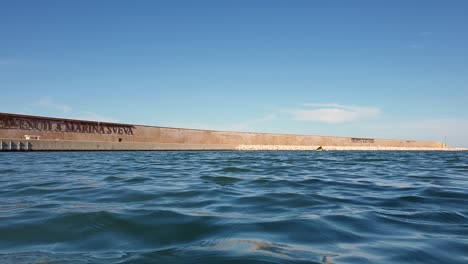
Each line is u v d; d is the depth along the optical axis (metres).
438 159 26.84
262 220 4.37
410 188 7.80
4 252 3.10
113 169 13.43
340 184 8.60
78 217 4.41
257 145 68.50
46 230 3.84
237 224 4.14
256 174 11.30
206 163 18.06
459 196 6.52
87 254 3.03
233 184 8.34
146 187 7.69
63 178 9.75
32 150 37.50
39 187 7.70
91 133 47.81
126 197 6.27
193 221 4.27
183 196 6.39
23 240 3.49
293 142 77.06
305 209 5.18
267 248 3.17
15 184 8.29
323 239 3.50
